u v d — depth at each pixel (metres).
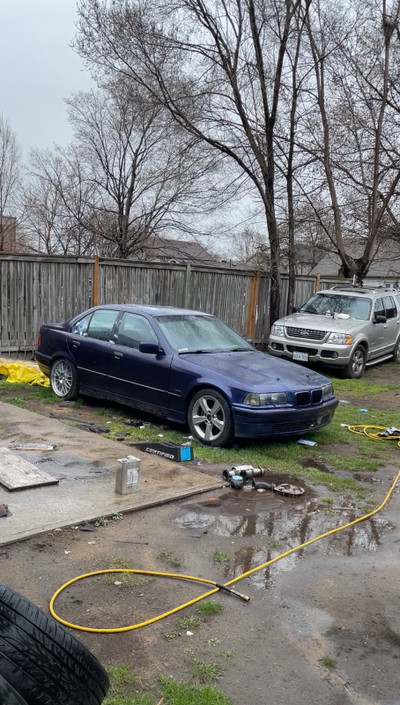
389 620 3.48
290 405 6.70
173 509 4.95
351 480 6.03
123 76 15.72
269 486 5.60
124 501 4.90
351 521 4.98
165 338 7.46
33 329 11.09
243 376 6.79
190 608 3.47
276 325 13.08
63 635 2.14
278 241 15.27
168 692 2.73
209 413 6.83
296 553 4.29
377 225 16.03
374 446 7.52
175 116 14.82
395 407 10.13
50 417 7.77
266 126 14.59
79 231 25.30
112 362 7.95
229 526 4.68
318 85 14.95
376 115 16.38
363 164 16.70
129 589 3.62
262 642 3.18
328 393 7.32
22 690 1.89
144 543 4.26
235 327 14.71
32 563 3.83
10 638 1.98
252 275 14.89
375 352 13.73
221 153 15.64
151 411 7.52
